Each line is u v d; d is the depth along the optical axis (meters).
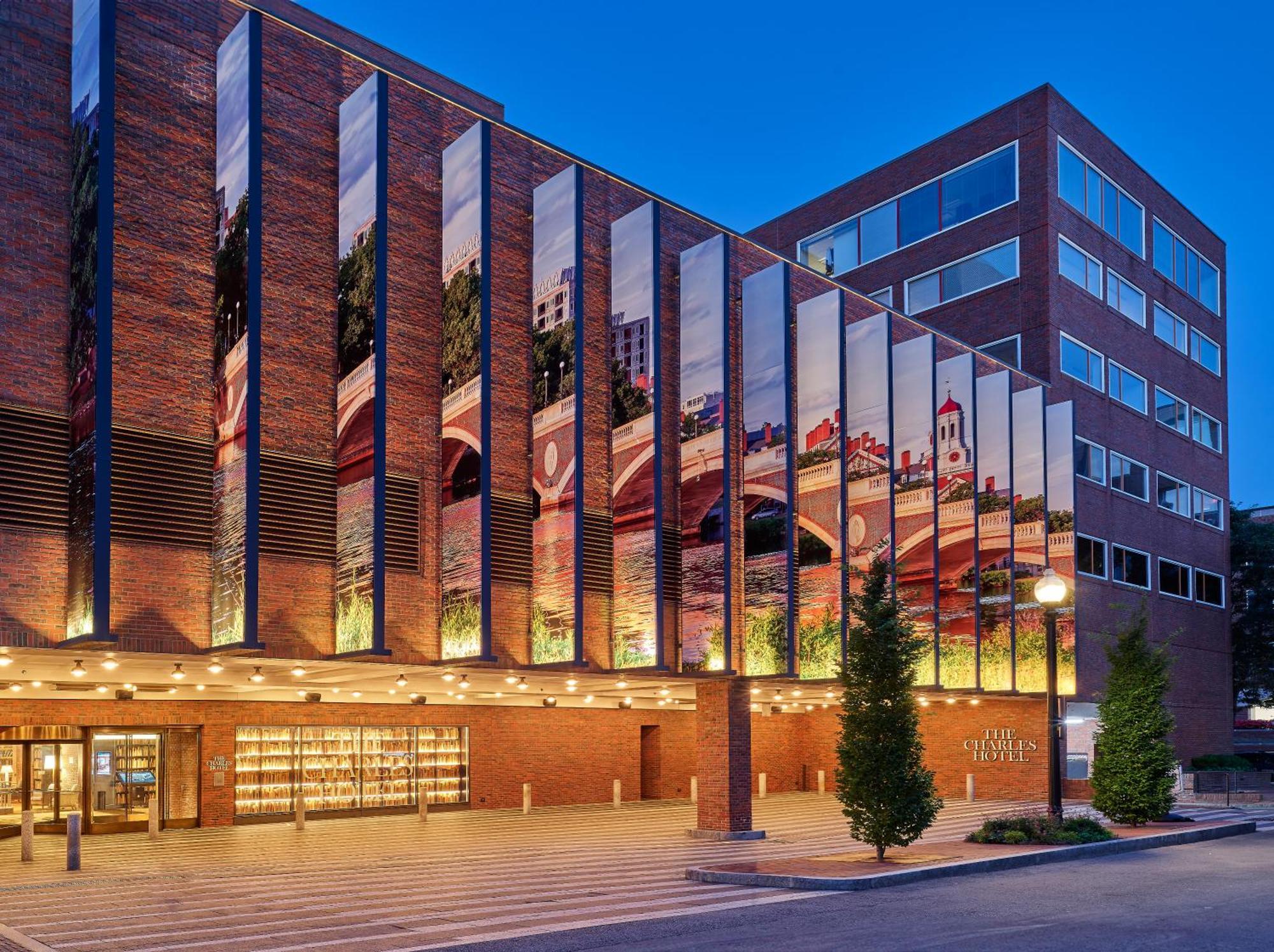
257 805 28.92
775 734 43.97
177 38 19.48
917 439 32.81
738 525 27.28
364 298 20.00
